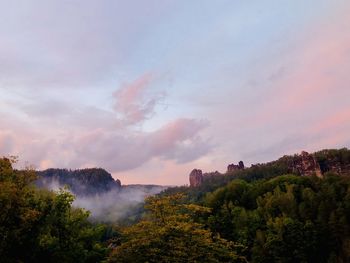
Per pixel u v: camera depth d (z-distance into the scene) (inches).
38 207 1015.0
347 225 3213.6
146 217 1015.0
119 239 1051.9
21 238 918.4
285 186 4886.8
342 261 2842.0
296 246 2901.1
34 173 1029.8
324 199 4013.3
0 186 856.9
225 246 1024.2
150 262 912.3
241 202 4830.2
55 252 1003.9
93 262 1298.0
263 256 2837.1
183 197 1047.6
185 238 927.7
